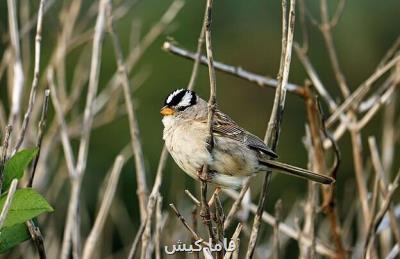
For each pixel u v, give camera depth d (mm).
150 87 18875
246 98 19625
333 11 18578
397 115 15695
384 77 18000
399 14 19188
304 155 18922
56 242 10727
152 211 8797
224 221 8172
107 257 11711
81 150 9930
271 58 19375
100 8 10391
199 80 19297
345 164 18188
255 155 8961
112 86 13359
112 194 9648
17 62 9977
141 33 18609
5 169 7074
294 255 15750
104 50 18641
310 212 9367
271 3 19469
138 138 9734
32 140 10789
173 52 10820
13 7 10344
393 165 16188
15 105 9812
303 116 18969
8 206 6504
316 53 19156
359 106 10906
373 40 19156
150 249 8781
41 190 10359
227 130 8930
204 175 7621
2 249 7348
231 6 19406
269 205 17359
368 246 9109
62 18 11391
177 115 9336
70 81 17906
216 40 19375
